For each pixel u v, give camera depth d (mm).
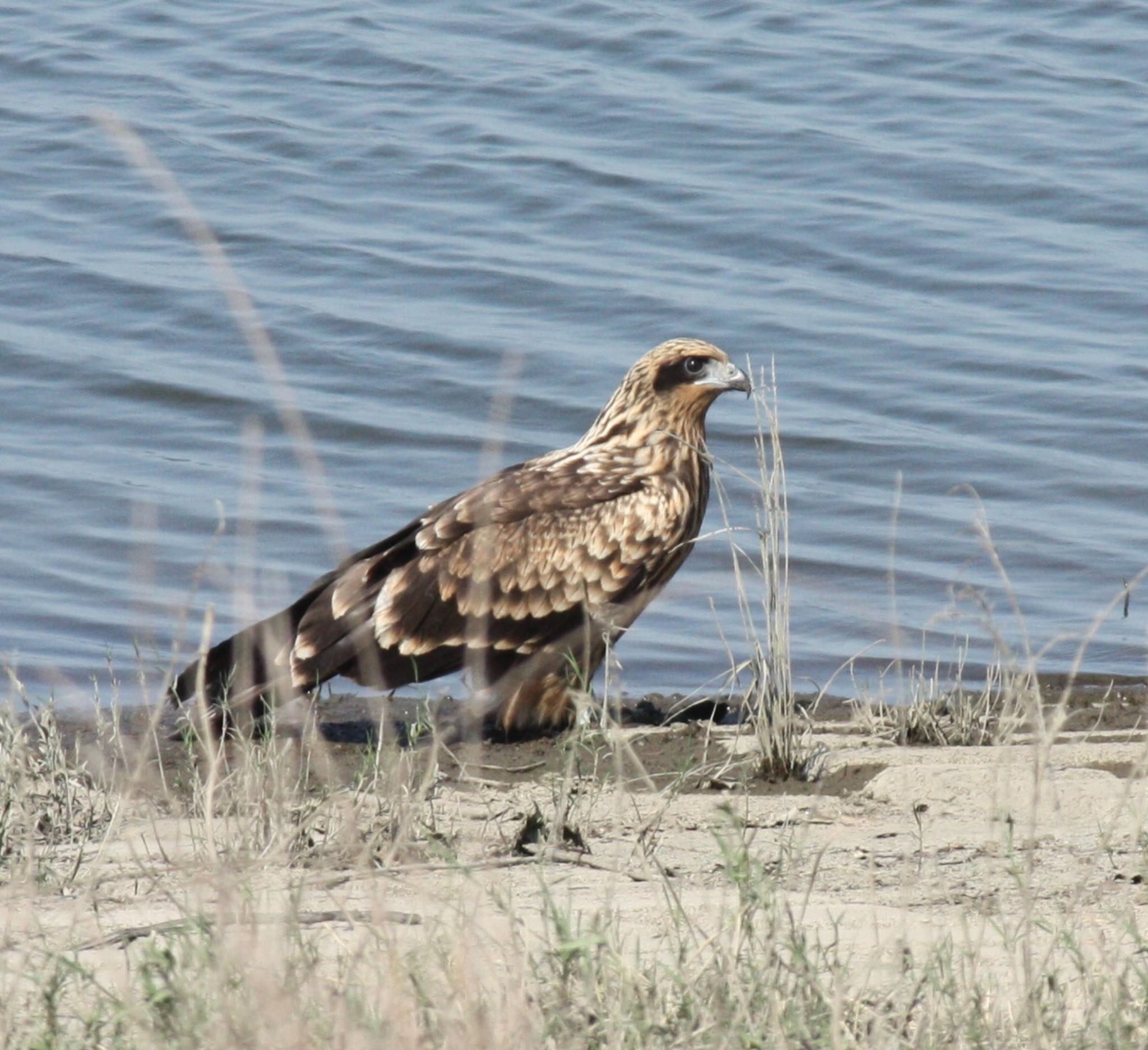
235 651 11352
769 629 10891
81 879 7930
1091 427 18531
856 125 24969
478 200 23172
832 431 18516
